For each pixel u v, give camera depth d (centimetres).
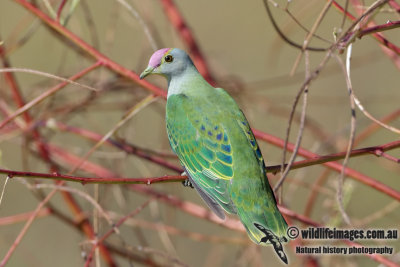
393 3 909
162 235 1202
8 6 1905
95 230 1061
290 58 1875
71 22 1221
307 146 1516
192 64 1116
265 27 1958
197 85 1091
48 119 1221
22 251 1617
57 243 1661
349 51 819
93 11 1919
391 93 1764
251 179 945
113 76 1209
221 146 979
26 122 1211
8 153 1680
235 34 1977
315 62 1842
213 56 1396
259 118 1568
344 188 1005
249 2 2014
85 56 1205
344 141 1291
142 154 1170
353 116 719
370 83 1800
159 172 1265
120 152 1224
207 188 975
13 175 750
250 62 1891
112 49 1841
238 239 1183
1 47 1184
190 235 1194
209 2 2034
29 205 1695
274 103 1352
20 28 1242
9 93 1320
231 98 1049
